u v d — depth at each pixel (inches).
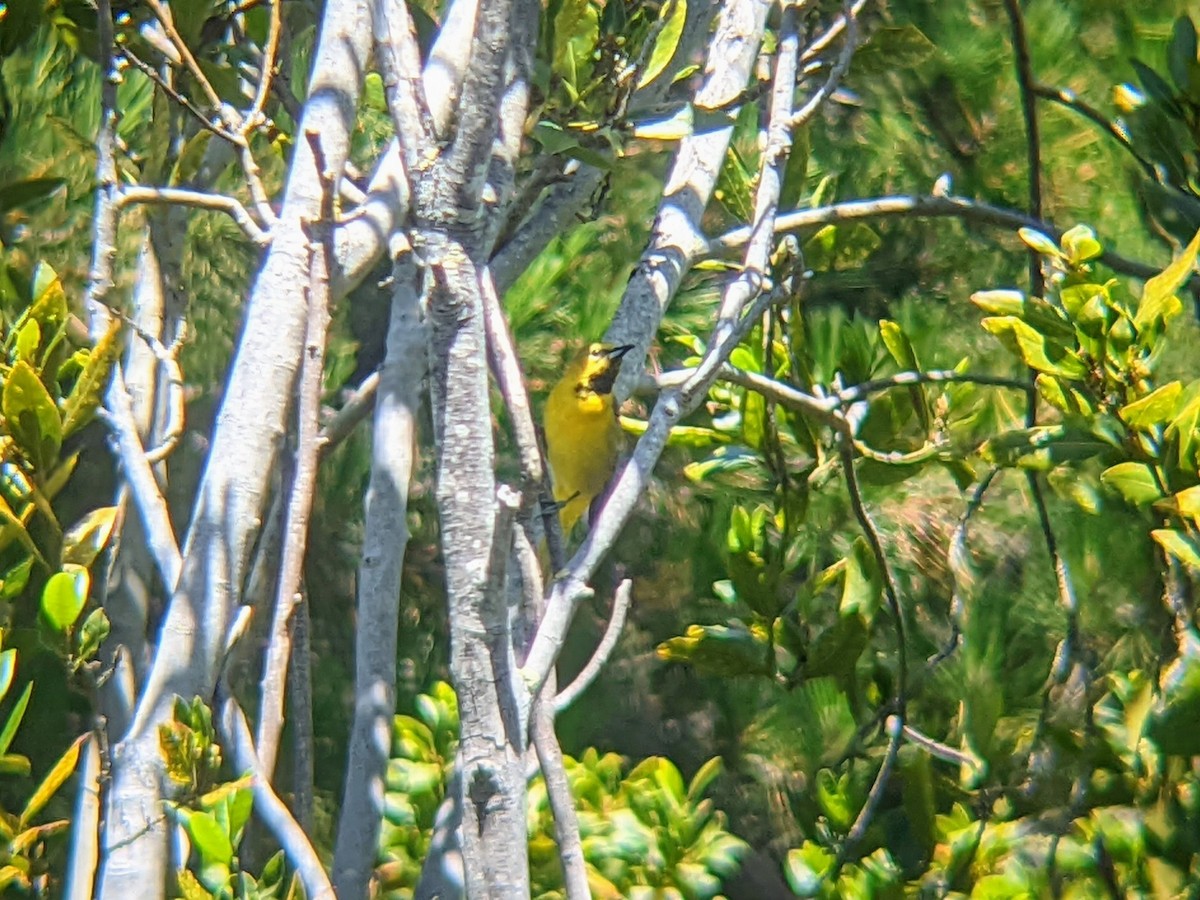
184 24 256.5
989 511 387.9
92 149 286.2
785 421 324.2
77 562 233.1
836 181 377.1
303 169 217.3
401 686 492.1
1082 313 244.5
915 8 401.4
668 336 383.2
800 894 269.6
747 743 462.9
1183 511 227.9
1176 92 282.2
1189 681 247.6
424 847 315.3
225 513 200.7
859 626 289.4
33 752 426.0
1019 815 276.7
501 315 177.9
